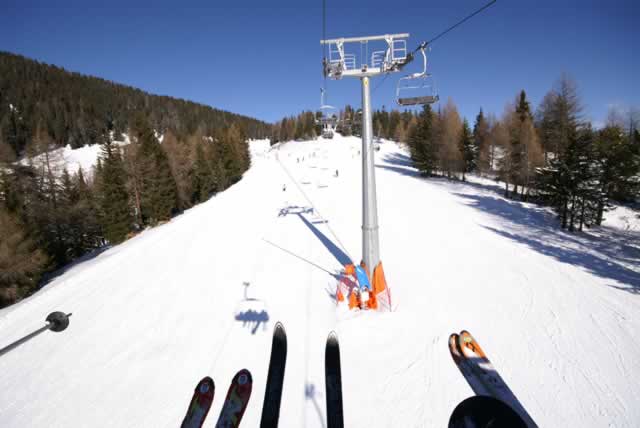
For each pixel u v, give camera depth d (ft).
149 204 97.25
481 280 31.76
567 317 24.22
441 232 49.80
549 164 89.81
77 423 17.31
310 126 367.04
